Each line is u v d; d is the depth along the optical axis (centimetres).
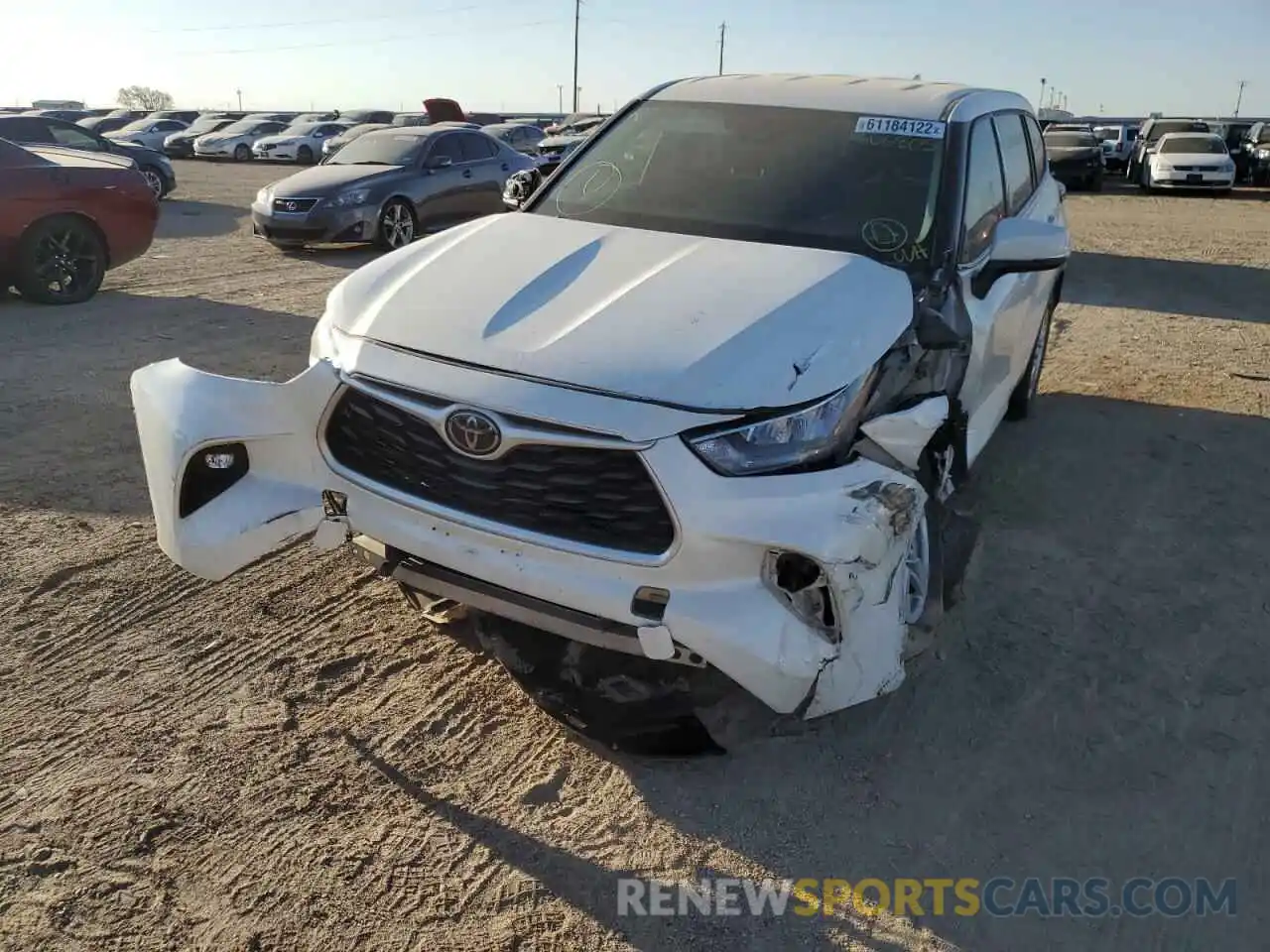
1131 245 1457
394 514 293
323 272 1116
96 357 707
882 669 284
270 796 289
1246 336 880
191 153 3762
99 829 273
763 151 412
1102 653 377
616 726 311
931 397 324
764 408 265
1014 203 482
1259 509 507
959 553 384
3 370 666
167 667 346
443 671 353
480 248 353
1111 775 312
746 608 264
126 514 457
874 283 329
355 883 261
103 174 919
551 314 297
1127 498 517
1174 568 443
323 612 387
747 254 341
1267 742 329
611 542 266
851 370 285
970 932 255
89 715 319
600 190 416
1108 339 862
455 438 274
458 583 288
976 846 283
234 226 1550
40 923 242
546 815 289
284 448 311
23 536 429
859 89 448
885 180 393
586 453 263
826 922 257
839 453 278
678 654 269
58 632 362
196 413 305
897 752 321
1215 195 2478
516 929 250
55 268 899
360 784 296
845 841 284
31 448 525
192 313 866
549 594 271
